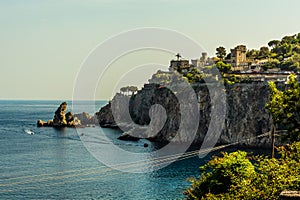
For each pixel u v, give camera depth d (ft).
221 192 114.01
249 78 571.69
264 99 516.73
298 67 637.71
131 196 234.99
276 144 475.31
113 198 231.09
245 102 527.81
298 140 143.33
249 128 514.27
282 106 145.28
